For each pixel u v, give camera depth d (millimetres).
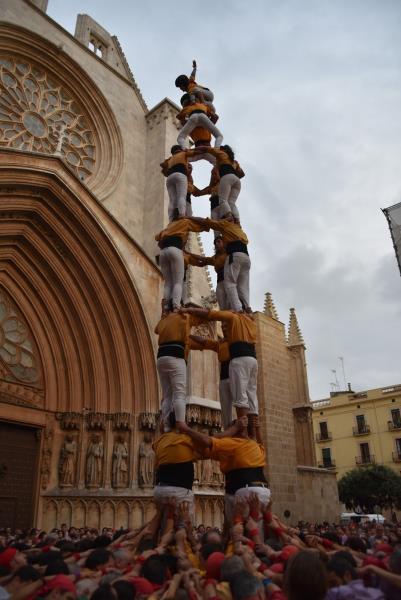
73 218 15422
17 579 4051
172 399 7262
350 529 12891
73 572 4527
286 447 22516
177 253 8180
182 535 5746
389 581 3826
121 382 15555
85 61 20938
